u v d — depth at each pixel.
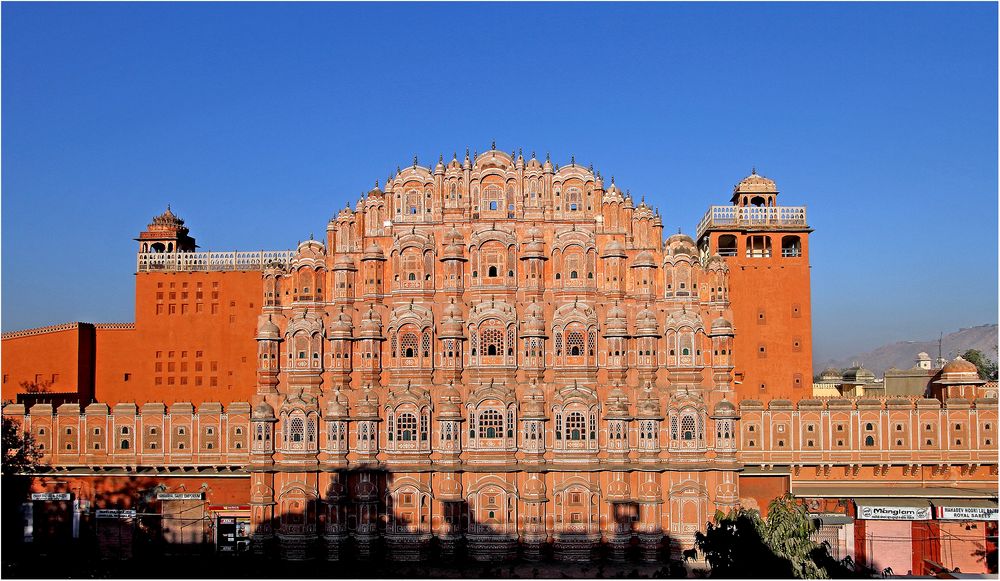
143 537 71.56
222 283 89.62
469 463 68.31
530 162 73.25
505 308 70.00
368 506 67.88
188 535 71.25
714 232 82.88
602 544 67.88
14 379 88.06
